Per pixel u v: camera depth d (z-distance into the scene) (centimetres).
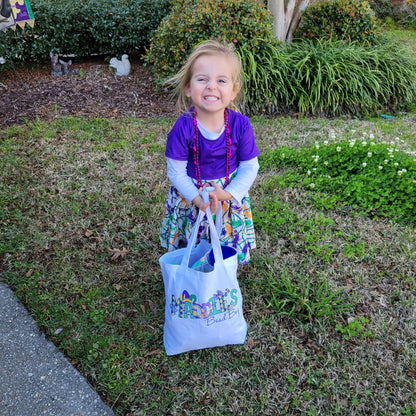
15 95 534
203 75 183
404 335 227
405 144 432
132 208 324
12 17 491
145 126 464
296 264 275
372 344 221
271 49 537
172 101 533
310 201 337
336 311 239
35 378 202
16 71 621
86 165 377
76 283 256
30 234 295
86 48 657
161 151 409
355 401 192
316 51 564
